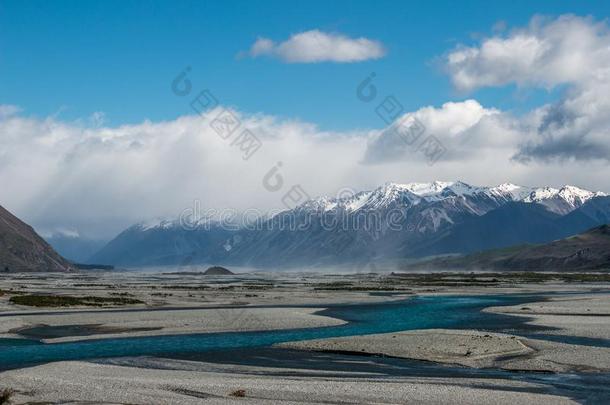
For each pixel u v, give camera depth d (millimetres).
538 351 46188
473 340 50469
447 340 50594
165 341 53938
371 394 33344
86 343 52656
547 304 87875
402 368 41500
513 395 33156
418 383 36219
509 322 66875
